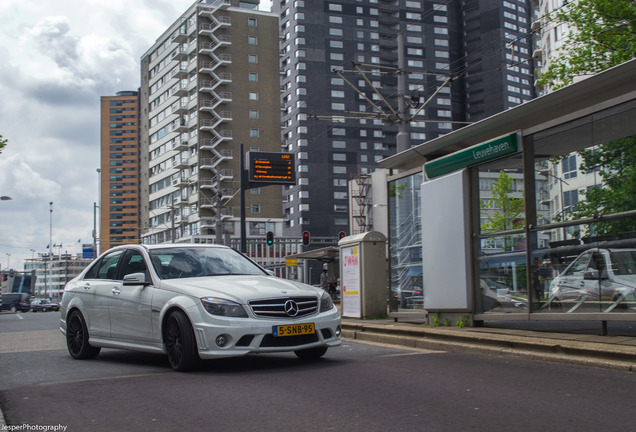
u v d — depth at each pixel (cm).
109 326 799
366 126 11488
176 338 685
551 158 911
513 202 988
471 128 1042
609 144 832
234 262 820
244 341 651
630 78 788
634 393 510
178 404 505
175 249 810
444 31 12294
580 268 873
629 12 2341
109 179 16888
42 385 610
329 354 855
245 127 8512
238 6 9306
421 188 1149
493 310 1018
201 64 8425
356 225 5853
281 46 12044
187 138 8812
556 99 880
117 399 532
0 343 1204
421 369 660
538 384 561
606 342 739
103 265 870
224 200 8262
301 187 11075
